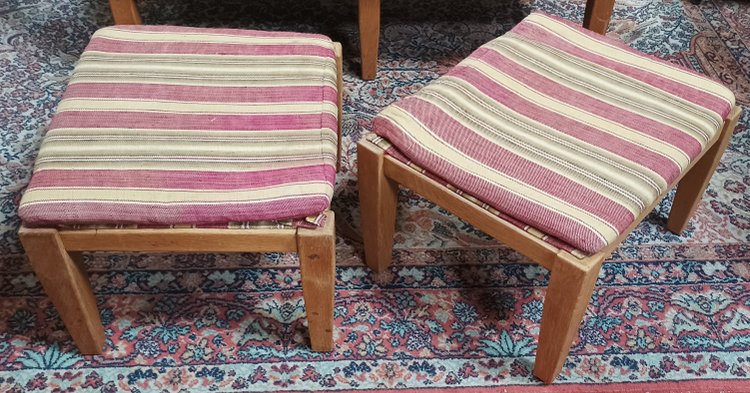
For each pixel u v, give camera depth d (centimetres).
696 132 115
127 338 132
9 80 184
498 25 207
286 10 210
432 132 115
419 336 133
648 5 216
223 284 141
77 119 113
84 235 106
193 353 130
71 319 120
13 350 130
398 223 153
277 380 126
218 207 103
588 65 127
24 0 210
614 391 126
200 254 146
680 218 149
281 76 121
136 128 112
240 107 116
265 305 138
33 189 105
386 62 193
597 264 103
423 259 146
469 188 109
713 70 195
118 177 105
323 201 105
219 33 131
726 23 211
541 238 105
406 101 121
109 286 140
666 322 137
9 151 166
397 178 121
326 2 213
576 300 106
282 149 110
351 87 185
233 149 109
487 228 111
